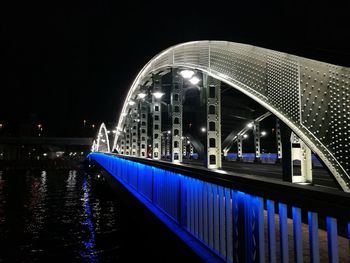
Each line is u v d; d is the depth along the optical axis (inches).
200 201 238.1
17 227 885.2
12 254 612.7
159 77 1296.8
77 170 4040.4
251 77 503.5
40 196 1663.4
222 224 204.5
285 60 413.4
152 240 352.8
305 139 370.3
